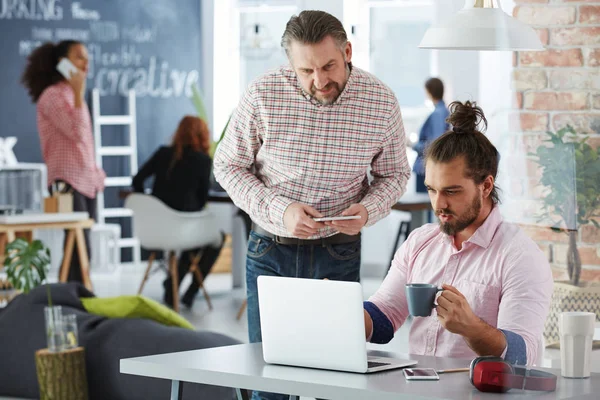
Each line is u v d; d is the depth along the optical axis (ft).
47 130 30.40
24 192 25.40
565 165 13.62
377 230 32.45
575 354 8.35
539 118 14.53
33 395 14.67
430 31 11.54
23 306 15.37
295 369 8.78
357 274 12.82
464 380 8.26
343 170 12.40
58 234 33.04
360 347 8.52
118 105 36.83
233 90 38.27
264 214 12.34
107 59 36.45
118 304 14.90
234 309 28.07
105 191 36.55
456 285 10.05
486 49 11.84
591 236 13.51
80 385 14.08
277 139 12.34
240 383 8.57
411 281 10.58
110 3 36.47
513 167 14.66
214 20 38.34
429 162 9.65
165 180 27.73
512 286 9.62
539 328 9.43
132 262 36.88
